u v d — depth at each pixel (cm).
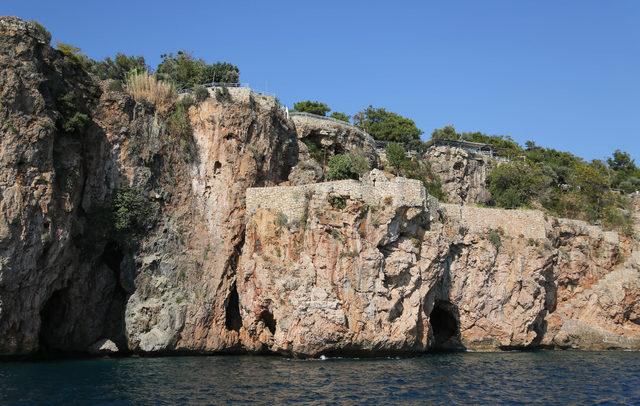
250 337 5806
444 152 9162
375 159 8400
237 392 3853
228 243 6053
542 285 6738
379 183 5628
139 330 5619
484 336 6369
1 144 4828
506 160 10044
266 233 5722
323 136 7838
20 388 3856
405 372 4712
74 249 5469
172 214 6016
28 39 5166
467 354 6031
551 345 6900
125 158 5828
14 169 4853
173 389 3928
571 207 8988
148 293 5744
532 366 5322
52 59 5453
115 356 5625
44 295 5150
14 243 4791
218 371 4659
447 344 6366
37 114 5066
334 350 5341
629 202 9800
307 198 5659
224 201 6138
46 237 5000
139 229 5838
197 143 6281
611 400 3953
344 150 7975
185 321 5734
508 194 8794
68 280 5472
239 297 5891
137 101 6072
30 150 4934
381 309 5441
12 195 4806
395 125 10756
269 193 5853
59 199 5188
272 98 6831
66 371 4591
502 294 6400
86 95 5747
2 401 3472
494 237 6450
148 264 5769
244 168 6238
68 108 5438
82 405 3441
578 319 7144
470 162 9262
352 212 5497
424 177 8794
